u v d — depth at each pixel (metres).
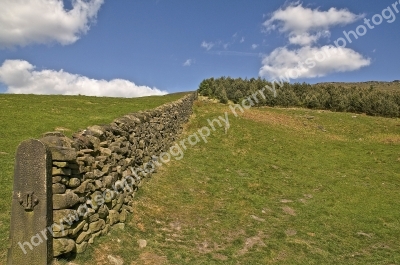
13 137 14.10
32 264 5.36
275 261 8.34
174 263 7.29
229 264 7.79
